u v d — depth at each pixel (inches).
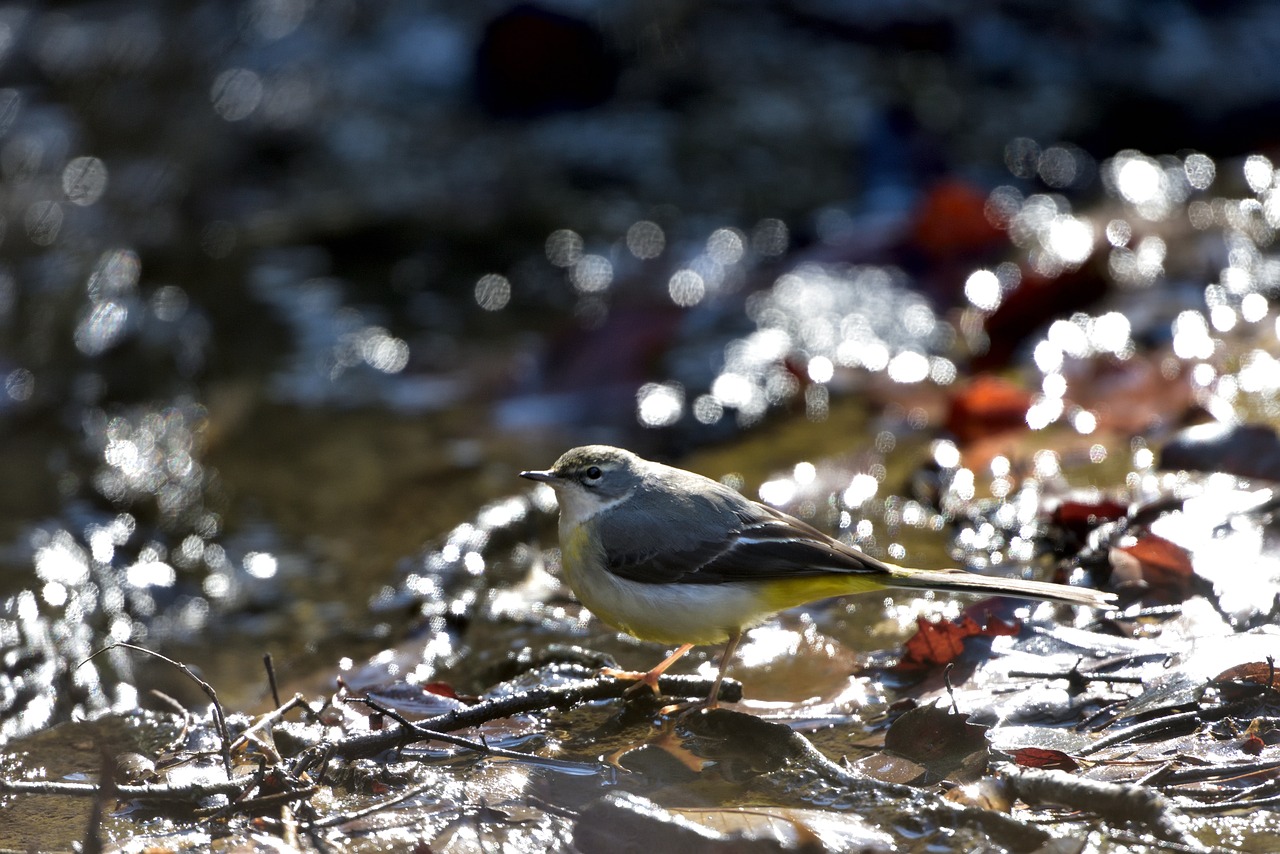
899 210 706.8
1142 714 268.4
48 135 790.5
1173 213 655.8
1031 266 606.2
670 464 498.9
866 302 616.1
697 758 273.6
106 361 602.9
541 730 294.8
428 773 268.4
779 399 539.5
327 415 556.7
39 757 295.7
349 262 692.7
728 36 813.9
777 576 317.1
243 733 283.7
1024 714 277.3
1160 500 365.4
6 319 632.4
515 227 714.8
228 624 395.9
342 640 373.7
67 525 470.0
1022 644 307.7
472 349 606.2
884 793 246.5
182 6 865.5
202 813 252.1
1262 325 516.1
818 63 799.7
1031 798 237.3
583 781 267.0
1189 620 308.7
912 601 364.2
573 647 346.9
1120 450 429.1
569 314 634.2
